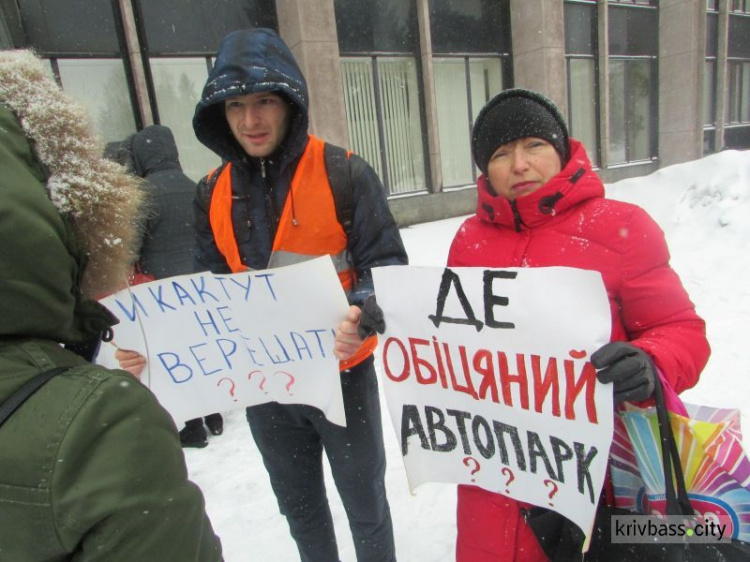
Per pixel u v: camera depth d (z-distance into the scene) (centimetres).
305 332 167
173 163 332
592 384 121
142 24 789
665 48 1416
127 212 86
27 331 70
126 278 91
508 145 138
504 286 128
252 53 153
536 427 132
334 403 170
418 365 149
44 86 79
